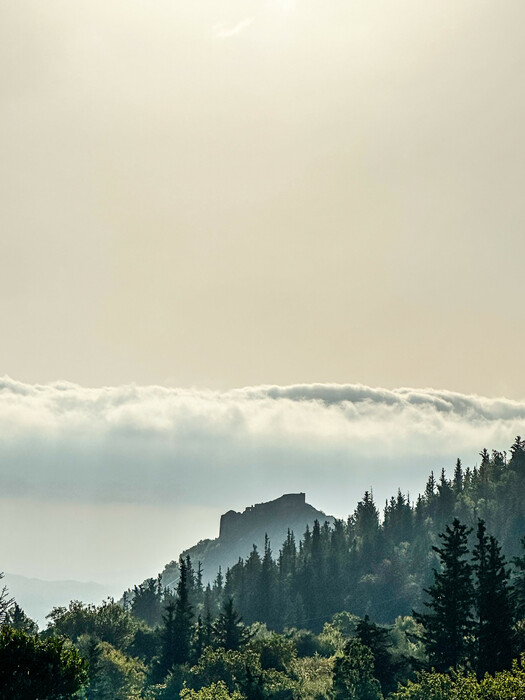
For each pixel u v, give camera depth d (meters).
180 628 151.50
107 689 121.25
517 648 103.56
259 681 110.75
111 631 161.12
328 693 108.44
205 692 105.69
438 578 112.69
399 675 112.38
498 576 109.44
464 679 80.56
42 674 66.38
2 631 68.50
